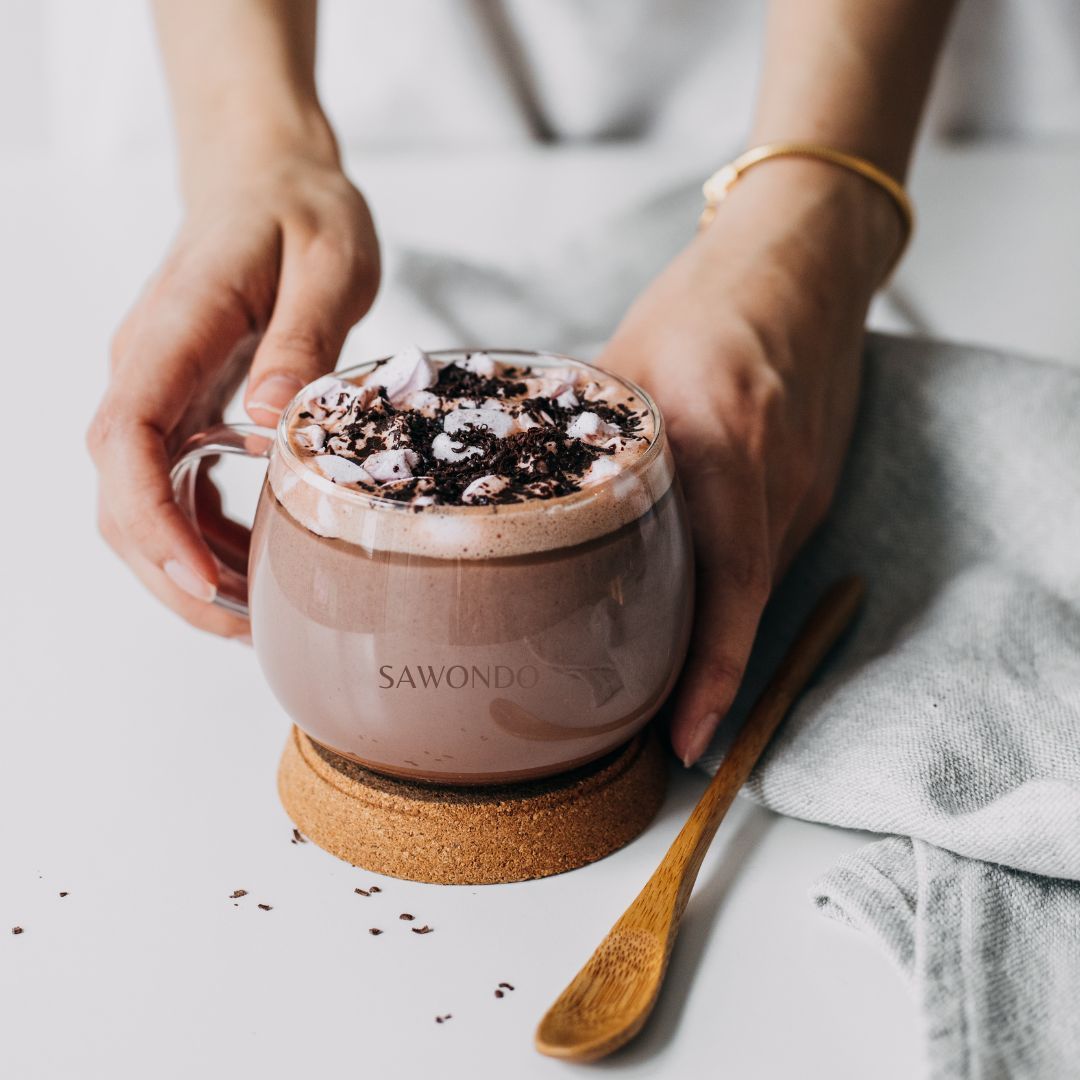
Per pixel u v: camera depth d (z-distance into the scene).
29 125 1.34
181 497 0.54
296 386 0.54
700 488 0.53
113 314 0.81
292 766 0.51
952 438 0.62
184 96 0.67
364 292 0.59
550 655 0.46
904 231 0.67
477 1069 0.44
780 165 0.64
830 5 0.66
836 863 0.48
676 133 1.04
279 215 0.59
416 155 1.03
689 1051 0.44
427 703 0.46
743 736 0.52
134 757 0.53
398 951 0.47
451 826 0.49
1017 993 0.45
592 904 0.48
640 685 0.48
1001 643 0.55
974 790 0.49
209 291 0.57
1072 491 0.60
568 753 0.48
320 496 0.46
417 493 0.46
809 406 0.58
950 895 0.47
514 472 0.47
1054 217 0.90
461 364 0.52
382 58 1.01
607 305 0.76
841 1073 0.44
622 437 0.48
